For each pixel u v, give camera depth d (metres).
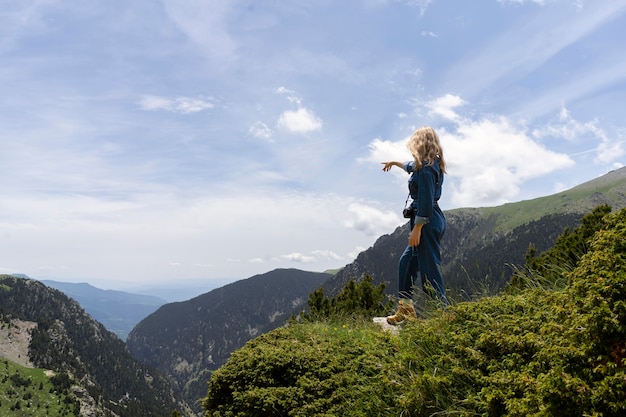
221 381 5.91
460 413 3.62
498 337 3.86
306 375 5.48
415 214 6.71
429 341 4.82
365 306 11.60
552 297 3.56
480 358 3.89
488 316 4.51
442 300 5.87
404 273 7.08
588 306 2.86
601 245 3.14
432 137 6.55
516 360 3.56
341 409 4.82
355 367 5.43
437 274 6.29
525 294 4.76
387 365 4.79
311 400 5.12
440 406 3.91
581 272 3.18
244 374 5.75
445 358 4.18
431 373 4.31
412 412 4.05
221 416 5.55
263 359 5.82
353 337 6.56
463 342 4.27
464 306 4.85
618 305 2.68
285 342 6.57
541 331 3.29
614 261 2.93
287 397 5.17
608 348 2.66
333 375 5.35
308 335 6.95
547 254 7.59
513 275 5.86
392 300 8.27
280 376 5.69
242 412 5.25
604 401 2.42
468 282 5.93
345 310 10.96
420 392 4.07
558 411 2.61
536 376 3.16
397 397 4.33
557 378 2.66
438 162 6.57
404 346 5.15
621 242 3.01
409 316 6.04
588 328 2.78
